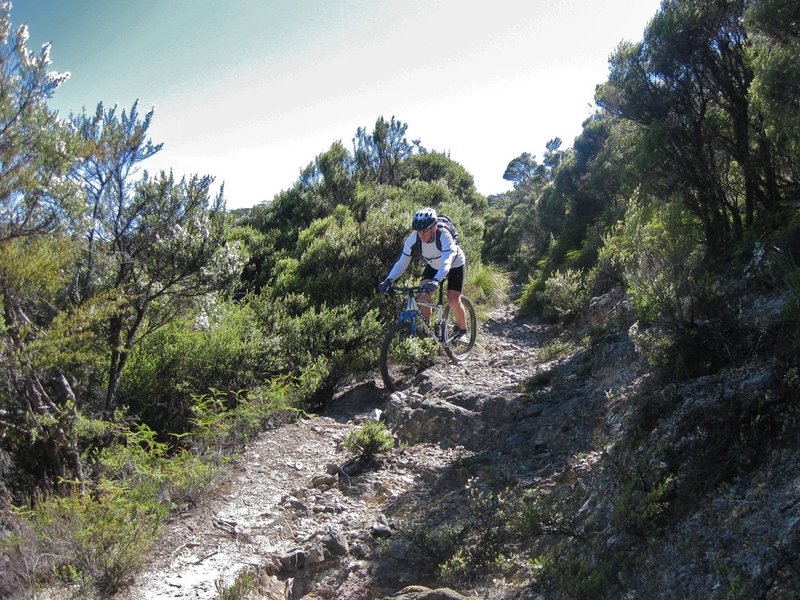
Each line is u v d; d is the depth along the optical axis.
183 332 8.64
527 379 7.73
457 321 7.46
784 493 3.14
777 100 4.92
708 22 6.25
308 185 19.77
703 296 4.89
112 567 4.51
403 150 25.00
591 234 13.91
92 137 6.12
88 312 5.26
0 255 4.70
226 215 7.97
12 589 4.09
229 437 7.25
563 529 4.07
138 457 6.34
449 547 4.66
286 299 10.93
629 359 6.55
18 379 5.25
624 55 6.88
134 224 6.82
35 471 5.67
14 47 4.62
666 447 3.93
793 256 4.85
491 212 34.19
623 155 7.95
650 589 3.25
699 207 6.61
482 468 5.84
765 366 3.95
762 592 2.76
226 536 5.28
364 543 5.09
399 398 7.74
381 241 11.86
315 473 6.53
